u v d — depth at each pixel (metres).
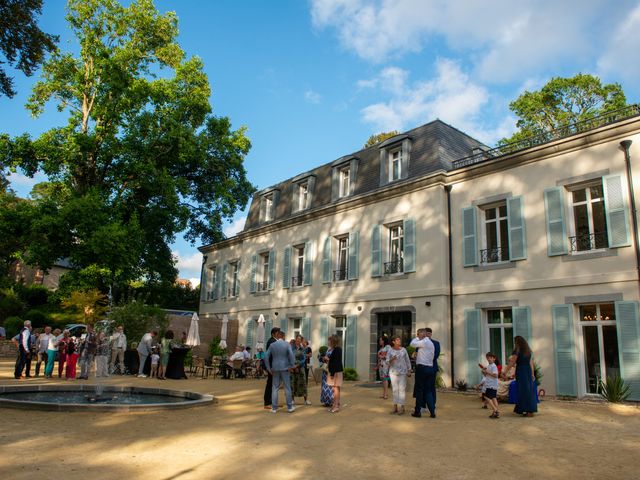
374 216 19.72
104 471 5.26
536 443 7.13
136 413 9.05
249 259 27.03
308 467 5.64
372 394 13.35
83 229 22.06
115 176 24.81
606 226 13.52
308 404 11.01
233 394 12.69
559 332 13.66
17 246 23.58
